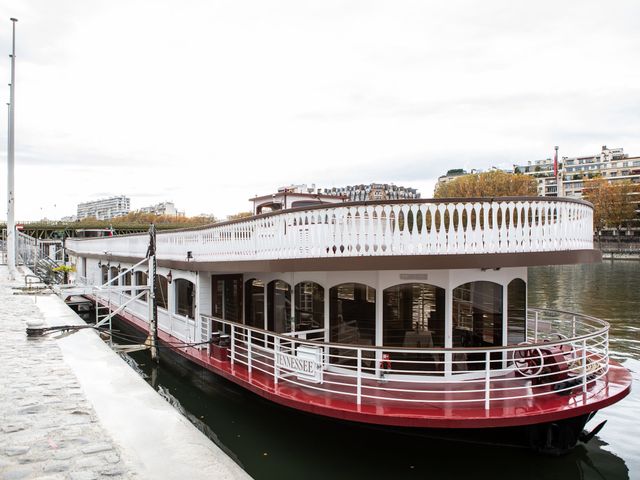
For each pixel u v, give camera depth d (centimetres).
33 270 3991
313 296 1157
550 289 3984
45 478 534
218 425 1166
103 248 2650
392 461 928
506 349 856
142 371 1634
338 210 973
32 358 1086
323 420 996
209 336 1366
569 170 14600
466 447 907
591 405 869
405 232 948
